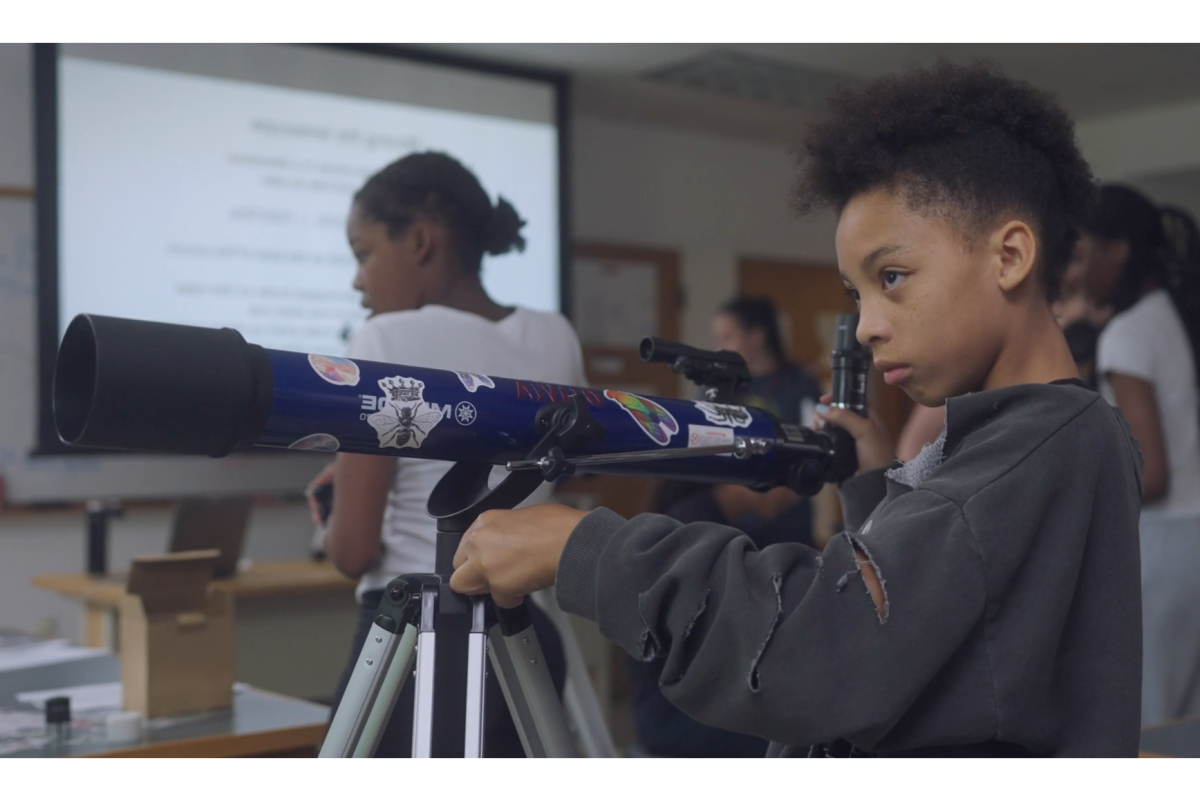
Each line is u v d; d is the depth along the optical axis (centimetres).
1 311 349
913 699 60
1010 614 62
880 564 61
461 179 139
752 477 94
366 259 141
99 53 346
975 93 72
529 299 425
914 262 69
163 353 66
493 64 419
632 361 504
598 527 69
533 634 82
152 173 355
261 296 375
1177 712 219
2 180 349
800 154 77
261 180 375
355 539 130
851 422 102
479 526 74
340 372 72
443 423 75
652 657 64
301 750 160
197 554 159
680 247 523
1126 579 65
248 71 372
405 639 80
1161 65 442
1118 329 221
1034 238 69
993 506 62
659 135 517
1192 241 241
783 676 59
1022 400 66
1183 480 219
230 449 70
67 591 265
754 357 414
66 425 68
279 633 282
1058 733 64
